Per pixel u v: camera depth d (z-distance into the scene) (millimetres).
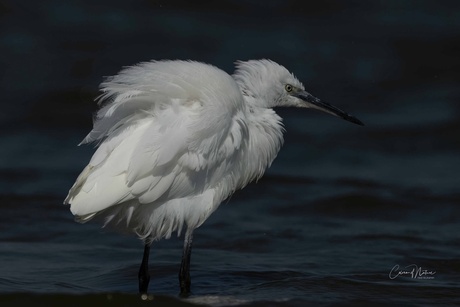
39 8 26516
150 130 9836
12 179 16438
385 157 18609
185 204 10375
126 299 10062
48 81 22297
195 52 24406
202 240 13453
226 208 15320
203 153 10094
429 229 14195
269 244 13258
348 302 10297
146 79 10125
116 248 13023
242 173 11094
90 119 20438
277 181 16766
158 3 27328
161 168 9875
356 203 15586
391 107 21703
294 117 20875
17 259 12234
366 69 24000
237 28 26141
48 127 19938
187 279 10594
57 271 11688
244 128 10648
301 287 10875
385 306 10211
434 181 16938
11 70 22828
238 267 11930
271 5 27688
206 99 10156
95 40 24734
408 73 23844
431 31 26531
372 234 13773
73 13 26406
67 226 14156
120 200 9719
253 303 10156
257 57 24250
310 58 24484
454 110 21266
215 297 10422
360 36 26094
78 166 17438
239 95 10609
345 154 18672
